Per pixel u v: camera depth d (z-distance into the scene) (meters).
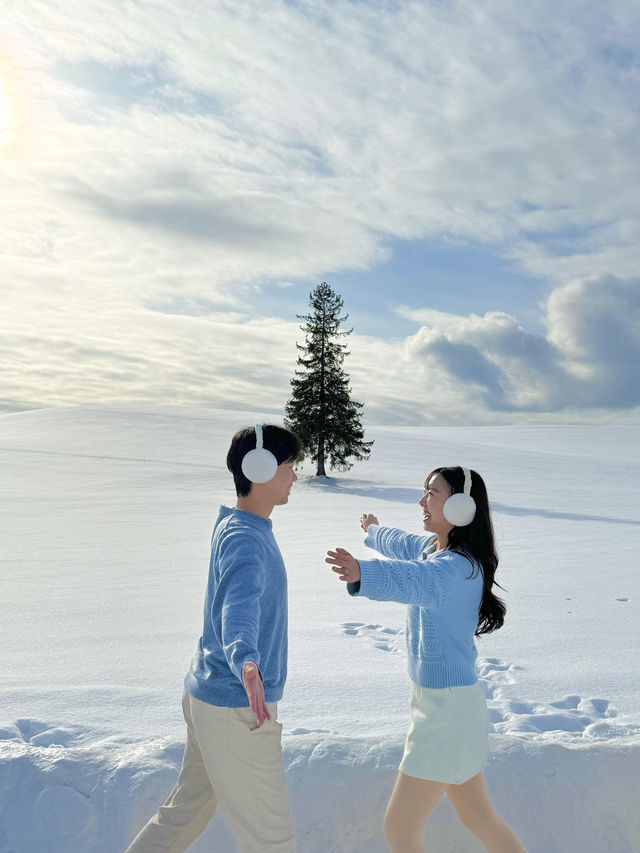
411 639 2.90
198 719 2.54
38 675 6.03
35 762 3.07
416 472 48.09
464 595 2.77
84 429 62.88
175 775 3.04
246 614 2.40
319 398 45.16
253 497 2.71
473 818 2.80
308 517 23.75
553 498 33.59
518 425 88.62
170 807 2.73
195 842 2.96
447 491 2.98
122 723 4.64
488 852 2.93
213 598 2.63
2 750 3.18
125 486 36.41
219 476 40.94
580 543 16.81
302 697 5.19
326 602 9.39
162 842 2.68
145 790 2.97
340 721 4.62
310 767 3.10
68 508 26.67
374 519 3.72
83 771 3.04
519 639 7.26
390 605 9.20
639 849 3.08
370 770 3.09
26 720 4.50
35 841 2.86
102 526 21.02
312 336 45.72
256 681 2.25
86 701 5.16
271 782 2.51
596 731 4.36
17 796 2.97
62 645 7.25
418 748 2.74
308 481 41.72
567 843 3.07
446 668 2.74
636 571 12.30
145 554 15.18
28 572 12.61
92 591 10.62
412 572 2.65
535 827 3.07
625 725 4.52
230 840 2.97
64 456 49.81
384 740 3.23
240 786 2.48
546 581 11.14
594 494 36.38
